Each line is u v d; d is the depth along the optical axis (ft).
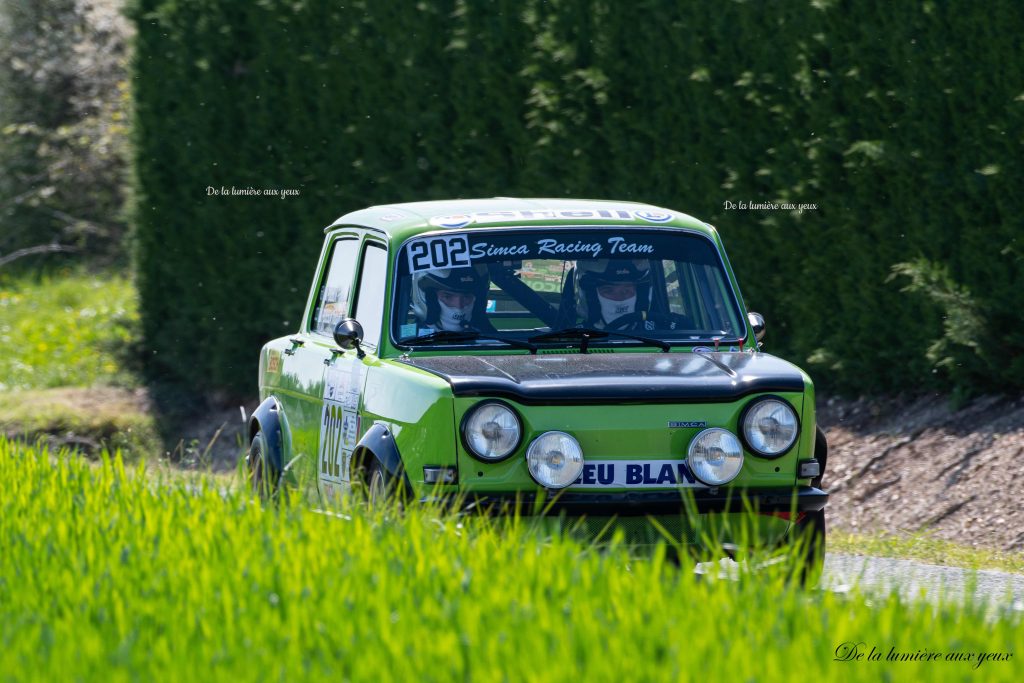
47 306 274.57
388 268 88.43
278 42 197.57
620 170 159.94
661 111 155.53
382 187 186.91
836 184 143.74
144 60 212.64
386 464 79.56
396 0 183.62
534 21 167.32
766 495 77.61
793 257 149.59
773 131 148.05
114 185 327.47
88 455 187.73
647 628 52.03
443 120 179.63
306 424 97.71
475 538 68.80
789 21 144.15
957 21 130.41
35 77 336.90
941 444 132.46
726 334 90.07
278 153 198.80
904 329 140.87
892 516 125.39
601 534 73.15
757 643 50.44
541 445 75.41
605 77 158.92
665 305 89.97
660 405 77.51
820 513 80.59
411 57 181.47
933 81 133.08
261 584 60.59
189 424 203.82
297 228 197.67
